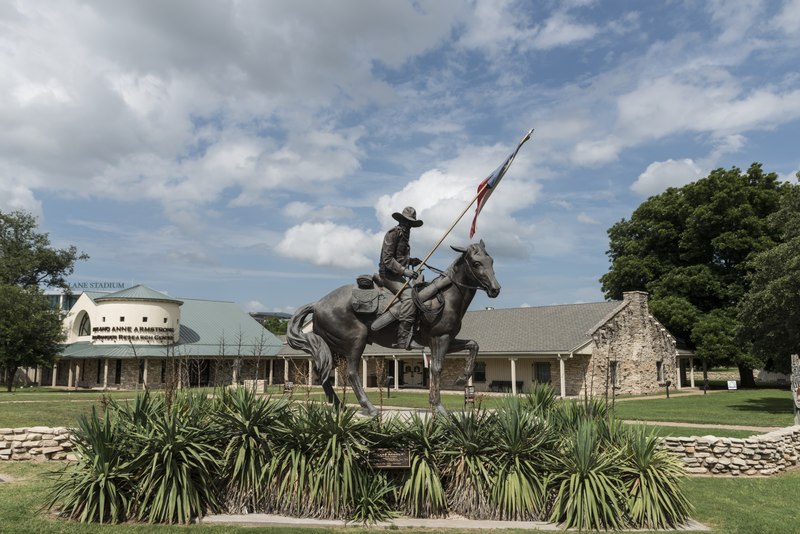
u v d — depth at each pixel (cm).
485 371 3922
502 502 794
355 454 793
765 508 909
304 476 780
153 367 4400
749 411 2316
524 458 822
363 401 998
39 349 3947
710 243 4397
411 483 802
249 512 786
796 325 2366
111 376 4466
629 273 4775
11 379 3903
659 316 4353
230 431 818
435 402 983
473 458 816
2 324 3809
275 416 830
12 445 1201
